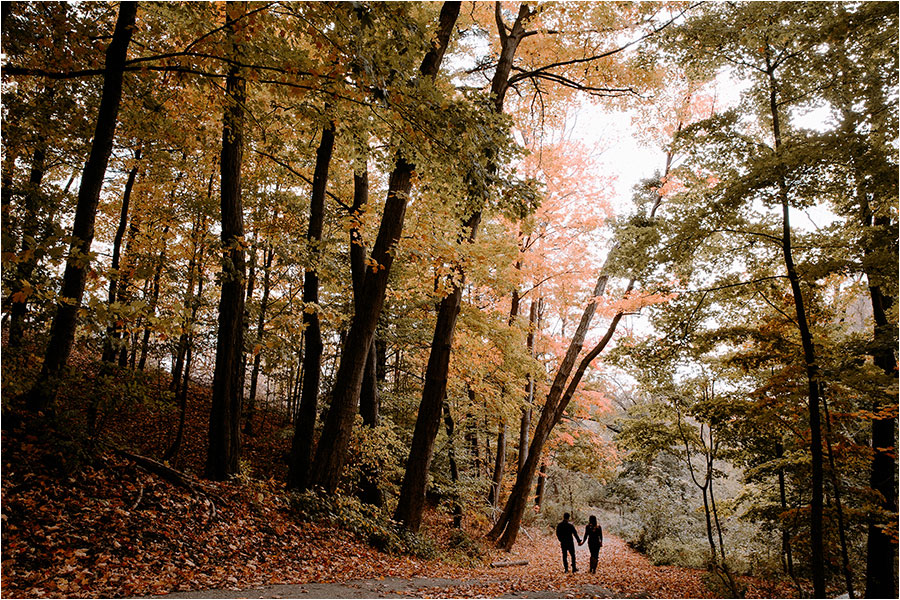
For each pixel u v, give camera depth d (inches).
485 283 426.6
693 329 346.6
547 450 732.7
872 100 260.8
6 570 139.7
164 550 186.2
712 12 332.5
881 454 340.5
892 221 312.5
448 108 166.9
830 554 350.0
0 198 224.1
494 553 481.1
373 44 148.9
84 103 230.5
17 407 206.8
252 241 319.9
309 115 189.9
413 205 374.6
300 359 582.9
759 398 299.9
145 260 327.6
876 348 297.4
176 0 201.9
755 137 326.6
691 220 310.7
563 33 447.5
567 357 555.5
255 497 279.4
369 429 399.5
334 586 201.8
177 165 353.1
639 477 780.0
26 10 165.2
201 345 384.8
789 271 294.7
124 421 482.3
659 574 450.3
